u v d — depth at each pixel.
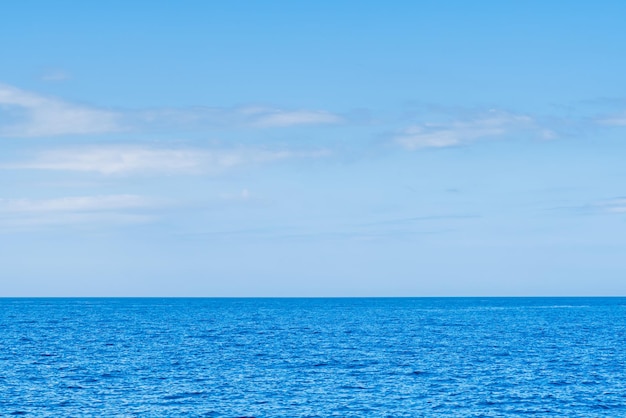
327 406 53.31
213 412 51.25
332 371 69.88
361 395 57.44
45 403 53.84
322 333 119.94
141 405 53.38
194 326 140.25
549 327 137.25
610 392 58.91
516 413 51.44
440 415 50.66
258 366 73.38
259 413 51.03
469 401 55.28
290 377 66.00
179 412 51.16
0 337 108.50
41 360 77.94
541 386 61.59
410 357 81.44
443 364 75.12
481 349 90.62
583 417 50.38
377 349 90.62
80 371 69.38
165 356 82.31
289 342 101.31
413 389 60.06
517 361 77.75
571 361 77.88
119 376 66.31
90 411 51.28
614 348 91.94
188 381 63.59
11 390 58.81
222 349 90.69
